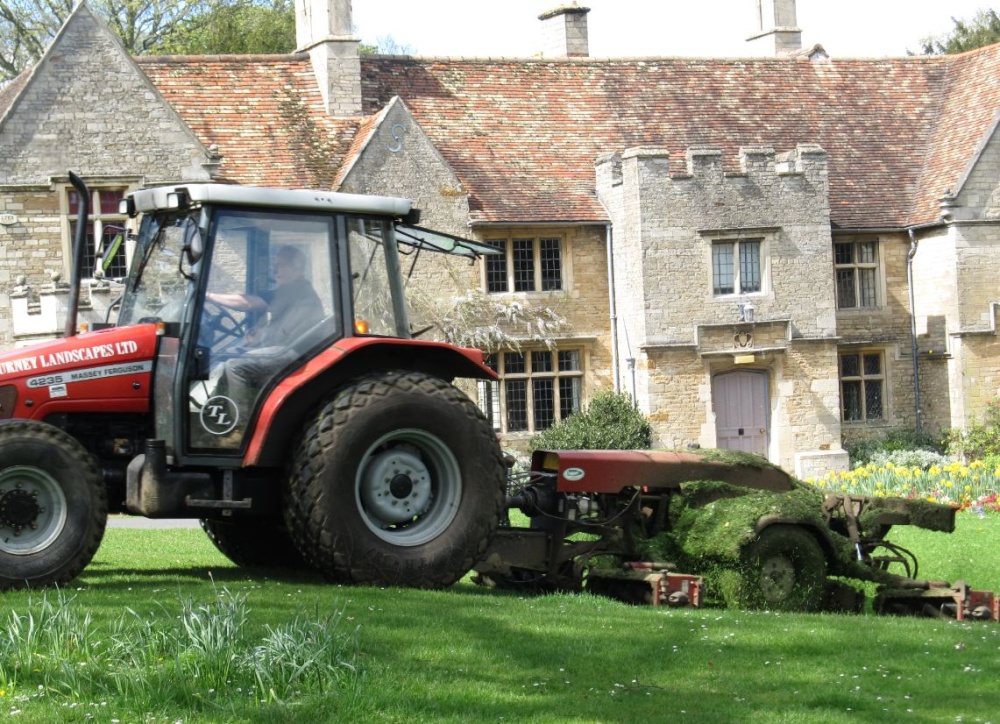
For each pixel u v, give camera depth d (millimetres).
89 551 9469
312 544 9789
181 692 6781
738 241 30031
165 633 7418
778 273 30266
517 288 30062
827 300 30594
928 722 6906
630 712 6898
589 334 30359
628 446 28000
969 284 31234
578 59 34125
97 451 10227
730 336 29844
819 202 30641
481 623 8617
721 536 10672
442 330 28406
